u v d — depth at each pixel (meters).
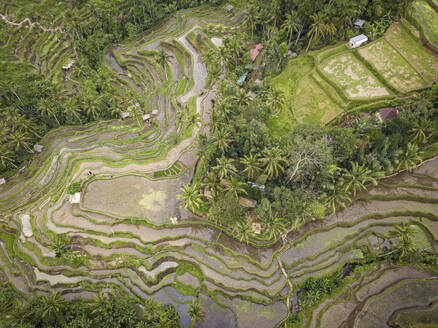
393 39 75.69
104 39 103.12
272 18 79.25
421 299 49.62
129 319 49.81
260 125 58.38
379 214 59.84
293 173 53.22
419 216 59.28
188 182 64.94
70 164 71.62
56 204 64.44
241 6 107.31
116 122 86.12
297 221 54.03
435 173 63.50
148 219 60.28
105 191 64.19
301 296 52.94
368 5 75.94
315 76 73.00
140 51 99.94
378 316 48.69
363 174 54.72
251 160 55.84
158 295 54.62
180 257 57.59
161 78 92.19
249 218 55.38
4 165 73.44
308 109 68.44
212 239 59.03
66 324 49.47
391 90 68.06
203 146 64.00
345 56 75.38
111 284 56.03
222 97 70.44
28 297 55.41
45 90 88.31
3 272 58.50
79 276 57.44
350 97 67.38
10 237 62.91
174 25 107.50
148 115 84.12
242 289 53.66
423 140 61.19
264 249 57.75
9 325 48.91
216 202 54.78
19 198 68.25
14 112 76.94
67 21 102.31
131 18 108.00
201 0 113.56
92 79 89.94
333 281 54.31
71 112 82.94
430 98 62.59
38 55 98.00
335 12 71.62
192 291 54.47
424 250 55.19
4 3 97.31
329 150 52.56
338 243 57.62
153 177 66.25
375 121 61.69
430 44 72.25
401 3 73.69
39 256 58.91
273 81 74.38
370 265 54.97
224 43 80.75
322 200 58.16
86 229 60.22
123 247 59.50
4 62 91.44
